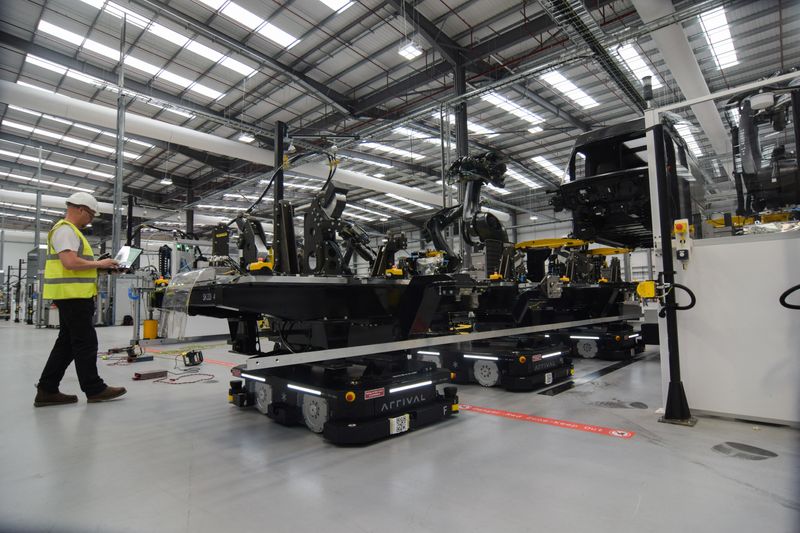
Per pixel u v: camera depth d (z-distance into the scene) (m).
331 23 8.23
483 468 2.20
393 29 8.40
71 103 9.09
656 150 3.14
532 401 3.69
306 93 10.70
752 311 2.94
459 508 1.75
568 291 6.16
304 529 1.59
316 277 2.76
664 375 3.19
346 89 10.64
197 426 2.98
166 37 8.58
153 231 21.69
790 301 2.82
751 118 3.72
